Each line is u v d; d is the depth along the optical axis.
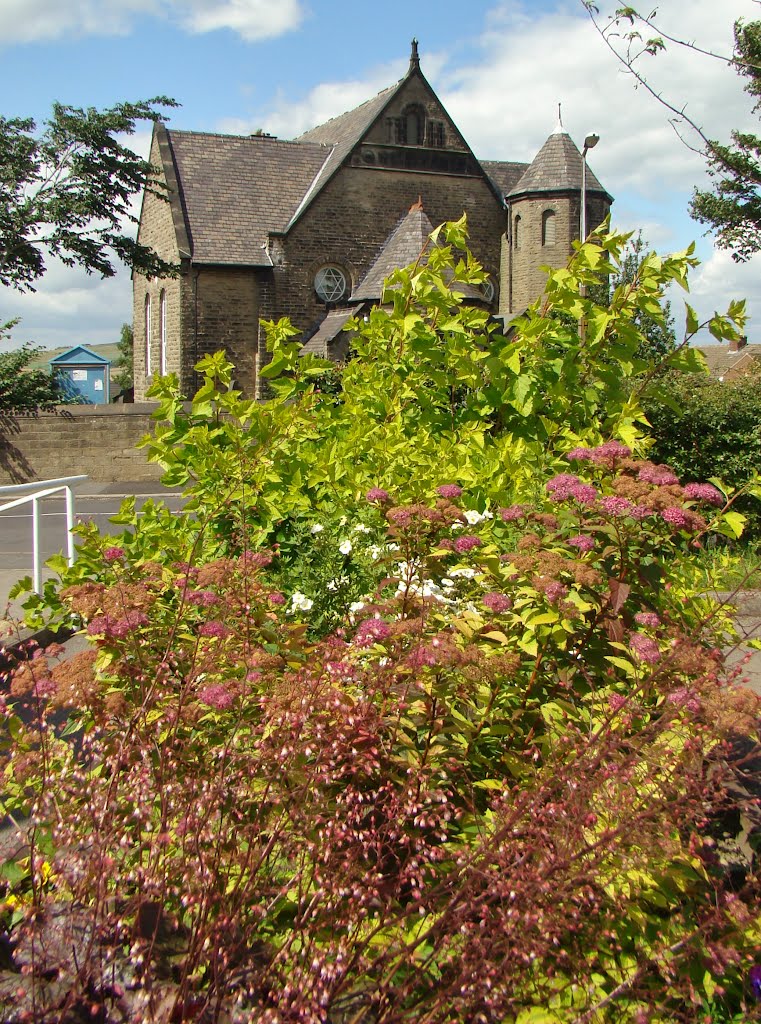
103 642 3.33
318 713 2.76
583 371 6.09
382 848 2.83
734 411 11.80
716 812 3.22
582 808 2.58
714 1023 2.62
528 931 2.42
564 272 5.90
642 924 2.62
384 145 37.38
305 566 4.81
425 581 3.73
